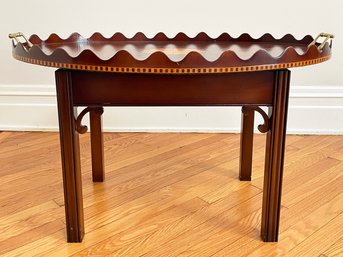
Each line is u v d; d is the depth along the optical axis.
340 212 1.37
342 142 2.01
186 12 1.99
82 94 1.06
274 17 1.98
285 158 1.81
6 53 2.06
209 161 1.78
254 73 1.05
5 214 1.35
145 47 1.31
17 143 2.00
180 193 1.50
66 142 1.11
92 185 1.56
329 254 1.15
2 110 2.14
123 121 2.15
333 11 1.97
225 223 1.30
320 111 2.10
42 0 1.98
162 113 2.14
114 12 2.00
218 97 1.06
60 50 0.96
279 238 1.23
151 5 1.98
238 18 1.99
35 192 1.50
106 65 0.94
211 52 1.18
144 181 1.59
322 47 1.06
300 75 2.06
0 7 2.00
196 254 1.15
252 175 1.64
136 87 1.05
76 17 2.01
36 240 1.21
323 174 1.65
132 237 1.23
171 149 1.92
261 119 2.14
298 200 1.44
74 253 1.16
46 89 2.12
